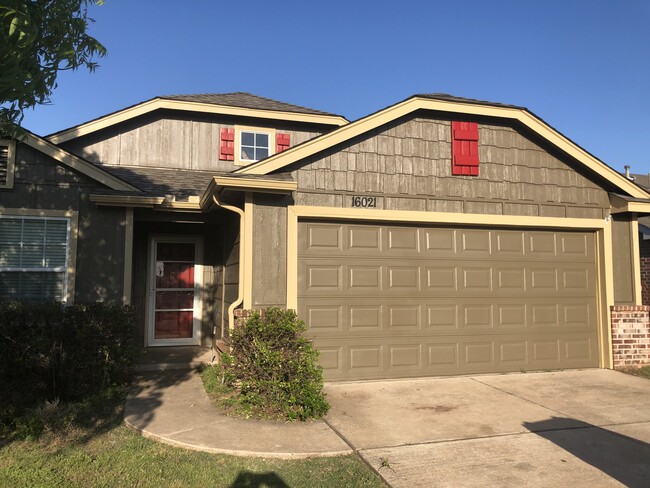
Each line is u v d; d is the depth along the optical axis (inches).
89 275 307.9
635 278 362.0
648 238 500.4
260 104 479.2
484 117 339.0
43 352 252.4
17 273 297.3
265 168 291.9
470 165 332.8
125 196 305.7
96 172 310.5
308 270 301.1
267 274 288.4
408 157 323.0
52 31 170.7
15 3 145.5
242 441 194.5
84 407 238.7
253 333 253.4
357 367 305.4
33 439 198.5
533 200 345.4
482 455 187.3
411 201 320.2
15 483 159.0
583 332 352.8
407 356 315.0
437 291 324.2
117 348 274.2
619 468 177.2
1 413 218.4
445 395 271.7
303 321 273.3
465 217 327.9
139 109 429.7
